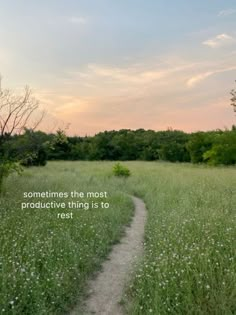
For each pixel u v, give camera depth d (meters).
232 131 32.12
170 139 52.16
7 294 4.22
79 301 4.77
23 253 5.50
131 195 14.27
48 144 13.41
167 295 4.36
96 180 16.91
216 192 11.55
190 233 6.59
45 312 4.12
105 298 4.87
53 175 18.20
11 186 12.48
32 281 4.58
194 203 9.90
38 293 4.37
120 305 4.68
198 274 4.68
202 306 4.18
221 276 4.70
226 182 14.58
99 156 48.97
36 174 18.92
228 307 4.03
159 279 4.73
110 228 8.04
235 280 4.50
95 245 6.74
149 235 7.62
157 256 5.70
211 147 33.22
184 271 4.82
